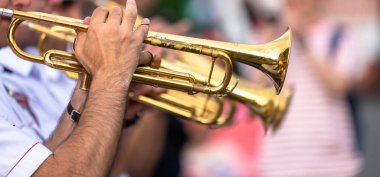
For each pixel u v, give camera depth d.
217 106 4.37
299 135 6.10
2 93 3.88
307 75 6.12
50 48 4.29
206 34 6.64
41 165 3.33
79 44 3.49
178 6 6.75
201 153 6.01
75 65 3.57
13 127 3.42
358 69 6.75
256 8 6.29
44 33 4.06
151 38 3.55
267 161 6.10
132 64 3.46
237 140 6.08
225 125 4.48
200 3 6.90
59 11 4.55
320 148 6.12
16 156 3.35
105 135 3.36
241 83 4.45
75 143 3.33
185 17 6.78
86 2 4.70
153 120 5.46
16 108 4.02
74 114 3.65
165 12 6.60
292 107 6.10
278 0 6.23
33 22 3.84
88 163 3.31
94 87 3.41
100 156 3.33
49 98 4.40
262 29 6.31
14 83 4.20
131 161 5.33
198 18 6.90
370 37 9.54
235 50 3.66
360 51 8.59
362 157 6.51
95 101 3.39
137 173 5.46
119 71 3.43
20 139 3.38
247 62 3.69
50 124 4.34
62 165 3.30
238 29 6.44
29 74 4.29
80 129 3.36
